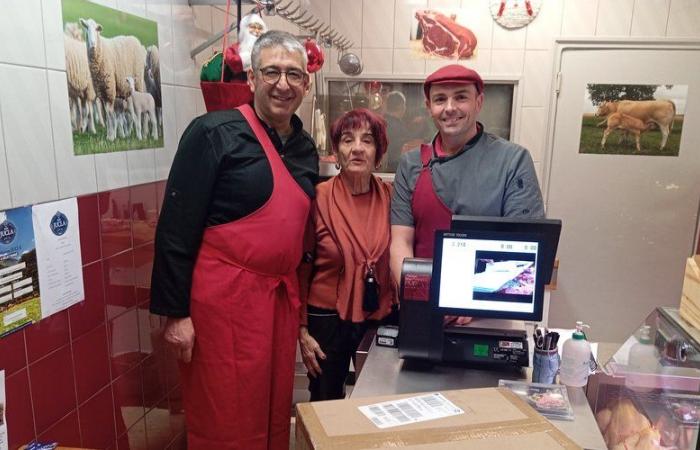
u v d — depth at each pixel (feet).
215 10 7.89
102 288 5.49
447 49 10.36
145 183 6.20
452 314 4.40
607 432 4.00
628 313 10.87
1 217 4.15
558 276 10.96
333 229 6.09
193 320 5.25
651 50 9.93
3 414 4.25
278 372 5.77
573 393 4.23
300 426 3.22
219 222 5.19
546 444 2.94
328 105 10.88
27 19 4.33
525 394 4.10
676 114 10.07
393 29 10.44
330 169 8.41
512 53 10.24
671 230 10.48
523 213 5.42
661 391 4.02
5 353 4.26
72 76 4.88
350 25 10.53
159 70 6.38
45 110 4.56
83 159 5.09
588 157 10.48
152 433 6.66
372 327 6.38
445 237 4.31
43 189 4.58
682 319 4.20
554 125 10.45
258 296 5.32
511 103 10.49
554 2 9.98
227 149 5.03
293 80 5.18
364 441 2.94
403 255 5.79
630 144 10.31
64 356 4.96
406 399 3.46
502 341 4.52
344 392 6.76
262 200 5.18
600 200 10.59
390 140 10.84
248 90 5.82
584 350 4.30
